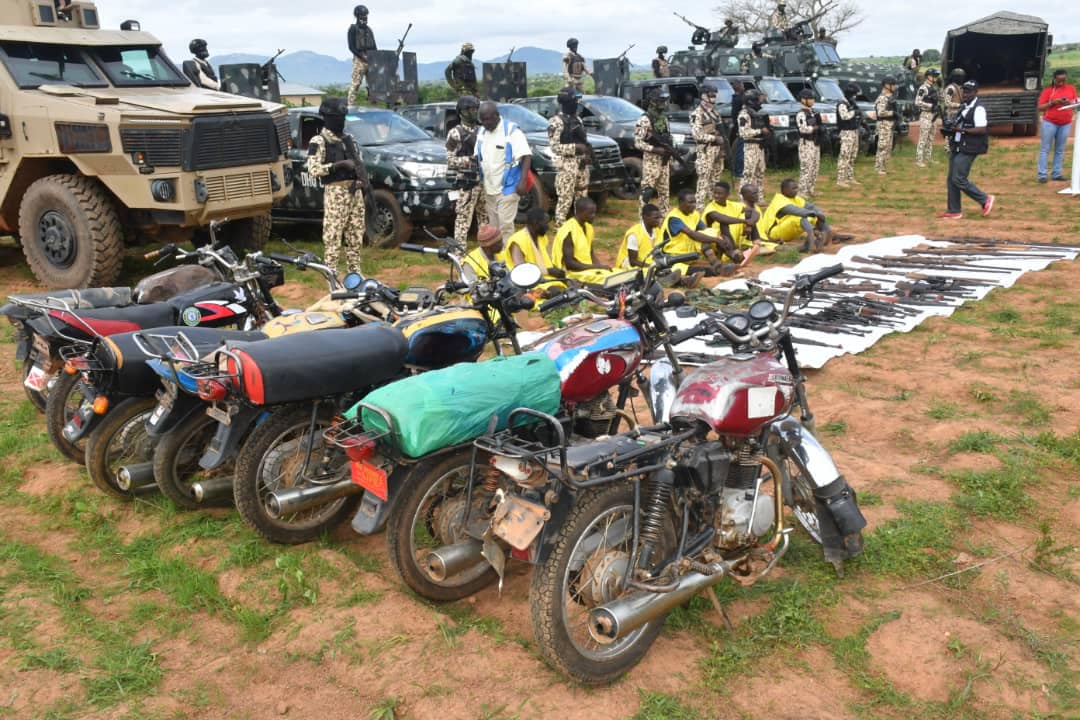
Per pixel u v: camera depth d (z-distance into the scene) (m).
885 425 5.50
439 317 4.37
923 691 3.18
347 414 3.50
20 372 7.13
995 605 3.64
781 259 10.33
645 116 12.58
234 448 4.05
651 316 4.25
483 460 3.78
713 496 3.49
